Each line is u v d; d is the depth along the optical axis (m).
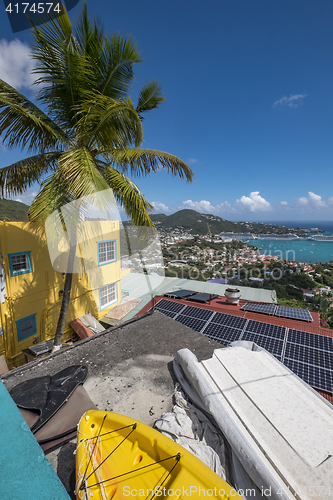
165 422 2.54
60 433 2.25
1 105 6.04
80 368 3.31
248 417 2.26
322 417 2.25
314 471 1.74
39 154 7.64
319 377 4.80
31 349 8.85
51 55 6.01
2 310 8.45
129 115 6.46
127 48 6.52
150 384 3.27
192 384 2.98
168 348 4.08
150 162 8.87
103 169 7.52
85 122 6.40
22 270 8.98
